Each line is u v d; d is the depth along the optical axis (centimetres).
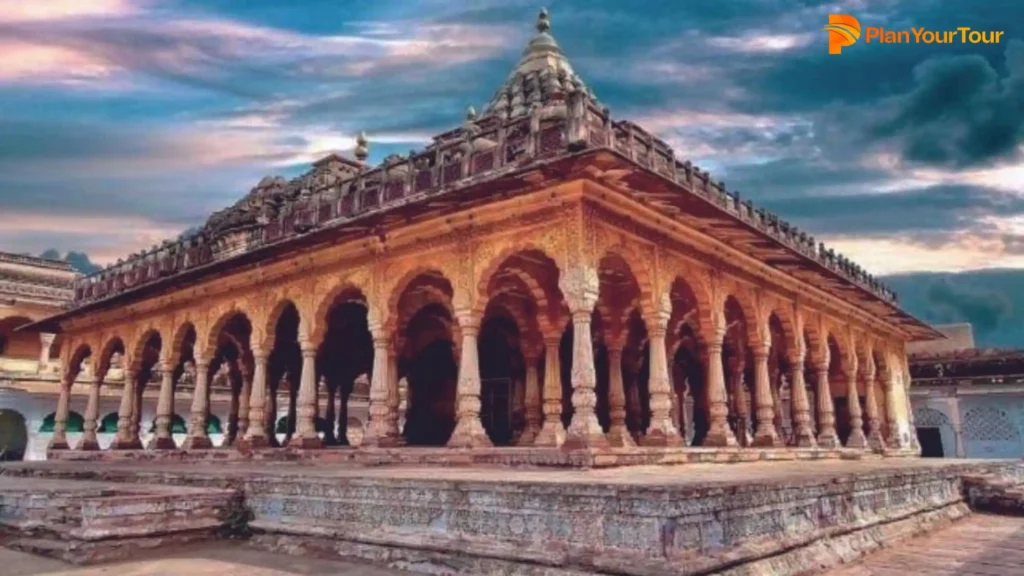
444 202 1132
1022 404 2559
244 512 904
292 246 1397
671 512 536
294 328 1927
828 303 1836
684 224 1241
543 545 605
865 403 2148
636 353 1742
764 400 1487
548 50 1891
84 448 2012
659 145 1136
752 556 593
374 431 1248
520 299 1547
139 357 1931
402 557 702
